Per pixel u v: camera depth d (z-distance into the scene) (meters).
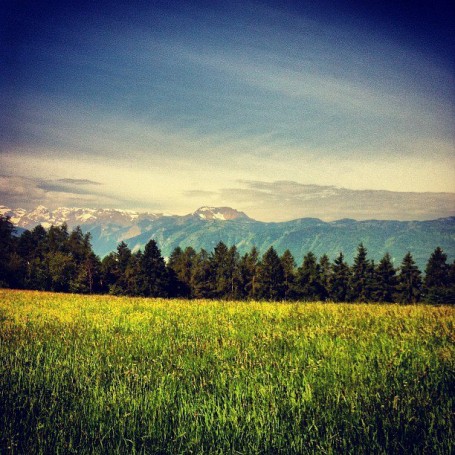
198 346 9.37
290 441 4.49
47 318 15.12
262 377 6.71
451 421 4.88
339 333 10.84
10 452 4.34
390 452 4.28
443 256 66.75
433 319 12.97
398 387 6.06
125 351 8.91
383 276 64.12
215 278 72.69
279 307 17.89
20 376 6.62
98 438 4.64
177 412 5.31
